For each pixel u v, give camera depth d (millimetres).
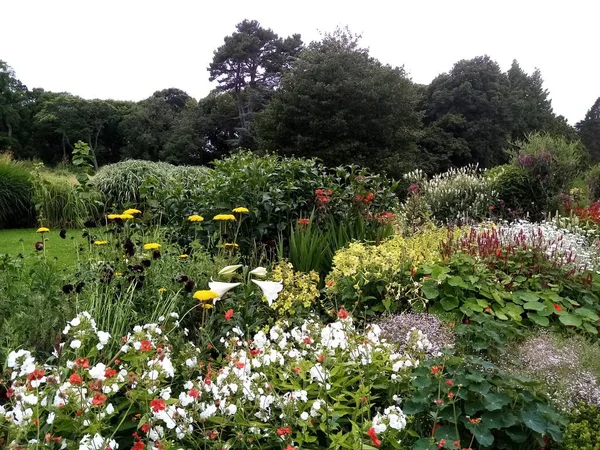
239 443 1883
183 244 4918
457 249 4320
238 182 4941
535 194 9461
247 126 32938
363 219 5293
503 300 3672
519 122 31703
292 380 2098
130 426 1874
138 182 11414
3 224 10062
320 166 5902
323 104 14227
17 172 10477
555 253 4359
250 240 4742
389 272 3799
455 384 2082
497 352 2664
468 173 10320
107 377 1792
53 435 1708
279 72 37000
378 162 14078
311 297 3467
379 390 2377
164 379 2033
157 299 2973
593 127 46219
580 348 2826
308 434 1919
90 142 36219
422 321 3146
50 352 2371
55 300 2752
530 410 2045
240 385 1987
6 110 35562
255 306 3301
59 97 36188
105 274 2959
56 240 7719
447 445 1892
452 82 29203
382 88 14484
